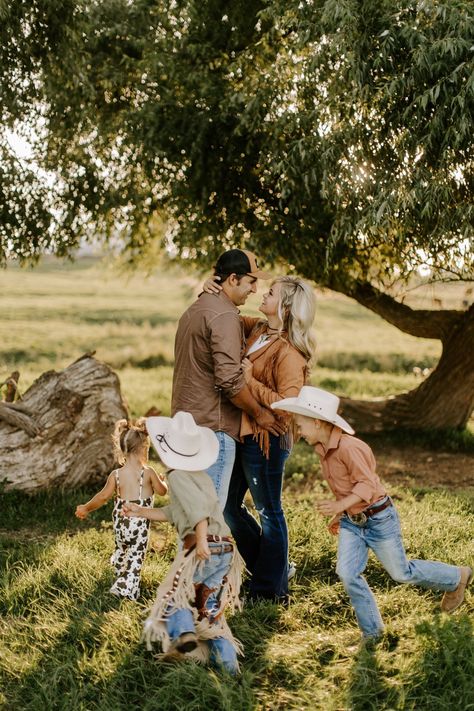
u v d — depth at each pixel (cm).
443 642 369
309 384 463
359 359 2444
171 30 1011
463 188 819
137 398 1418
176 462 377
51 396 766
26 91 841
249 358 453
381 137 776
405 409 1154
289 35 918
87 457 748
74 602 457
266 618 443
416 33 712
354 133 774
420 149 761
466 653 364
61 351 2583
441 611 436
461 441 1098
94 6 992
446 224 777
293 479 872
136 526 479
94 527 651
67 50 801
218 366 430
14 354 2483
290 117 848
